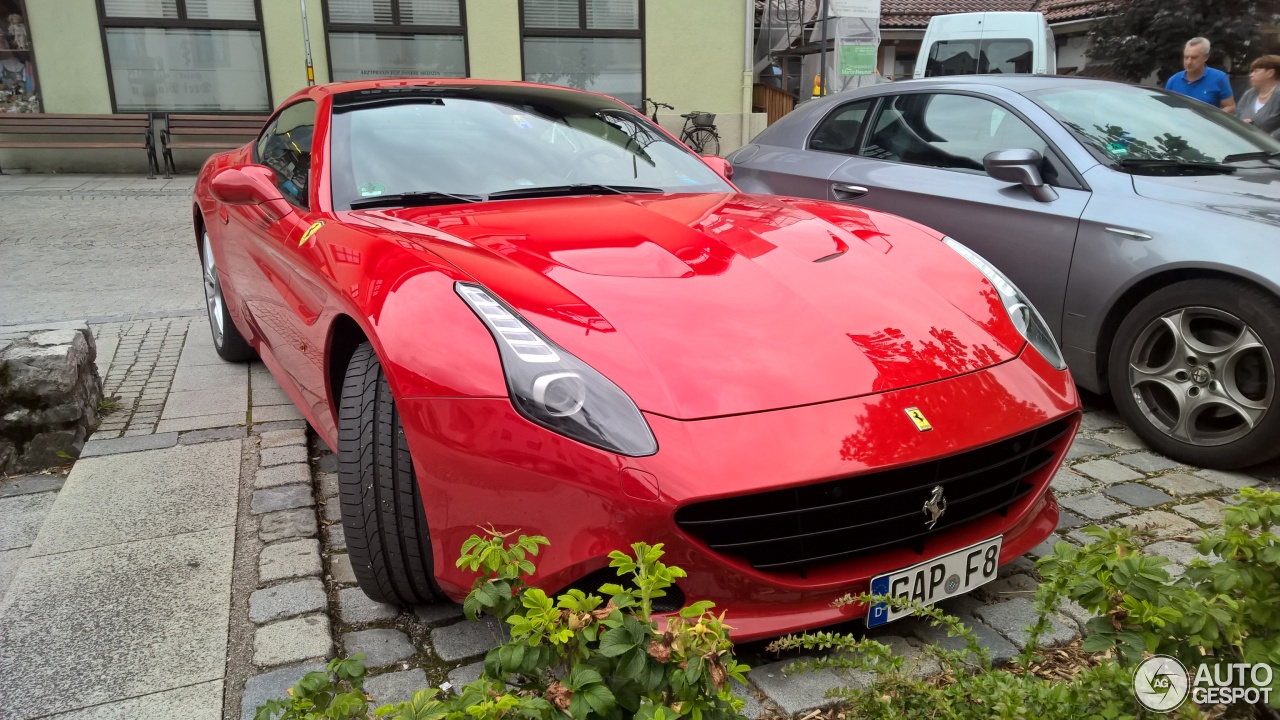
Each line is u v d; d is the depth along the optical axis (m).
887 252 2.49
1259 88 6.84
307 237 2.56
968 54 10.76
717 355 1.86
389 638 2.07
